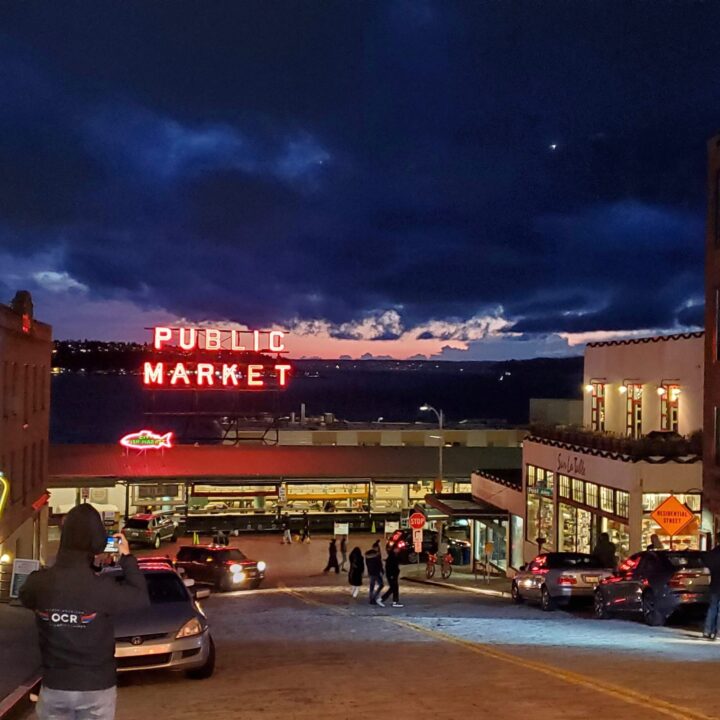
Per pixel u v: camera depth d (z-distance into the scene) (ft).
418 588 121.60
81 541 17.61
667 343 114.93
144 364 213.66
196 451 201.67
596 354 136.05
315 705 32.14
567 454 116.78
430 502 152.97
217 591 115.34
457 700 32.58
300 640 56.49
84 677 17.21
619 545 101.71
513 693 33.99
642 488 98.37
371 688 35.94
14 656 45.98
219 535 167.53
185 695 35.81
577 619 71.97
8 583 77.20
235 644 54.65
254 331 219.61
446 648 50.47
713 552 53.78
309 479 196.95
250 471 194.59
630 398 124.26
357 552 98.78
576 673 38.96
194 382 215.92
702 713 29.30
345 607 87.15
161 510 192.13
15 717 34.78
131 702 34.42
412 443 229.04
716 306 96.78
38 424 130.31
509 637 56.95
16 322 112.88
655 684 35.58
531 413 185.68
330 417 267.39
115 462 192.03
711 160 98.89
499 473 151.94
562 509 119.24
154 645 38.42
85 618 17.21
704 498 97.40
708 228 98.89
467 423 265.34
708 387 97.55
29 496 123.13
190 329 215.92
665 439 100.63
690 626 64.03
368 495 201.77
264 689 36.35
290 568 150.10
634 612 72.69
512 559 136.46
